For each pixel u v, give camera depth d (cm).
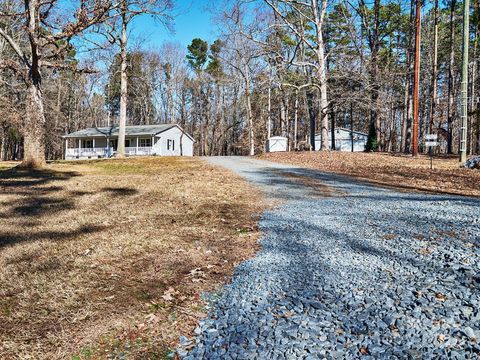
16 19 1543
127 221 597
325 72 2156
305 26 2444
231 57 3034
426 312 267
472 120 2947
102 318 277
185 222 585
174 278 356
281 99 3388
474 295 291
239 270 372
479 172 1202
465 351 220
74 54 1880
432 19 2962
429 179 1070
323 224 541
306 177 1141
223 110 4881
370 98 2159
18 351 233
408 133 2638
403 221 541
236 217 615
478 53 2767
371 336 240
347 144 4031
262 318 270
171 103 4875
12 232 530
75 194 865
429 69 3086
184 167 1536
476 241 425
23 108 2383
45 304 300
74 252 435
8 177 1159
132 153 3341
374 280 329
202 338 248
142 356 229
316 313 273
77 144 3825
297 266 373
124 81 2239
